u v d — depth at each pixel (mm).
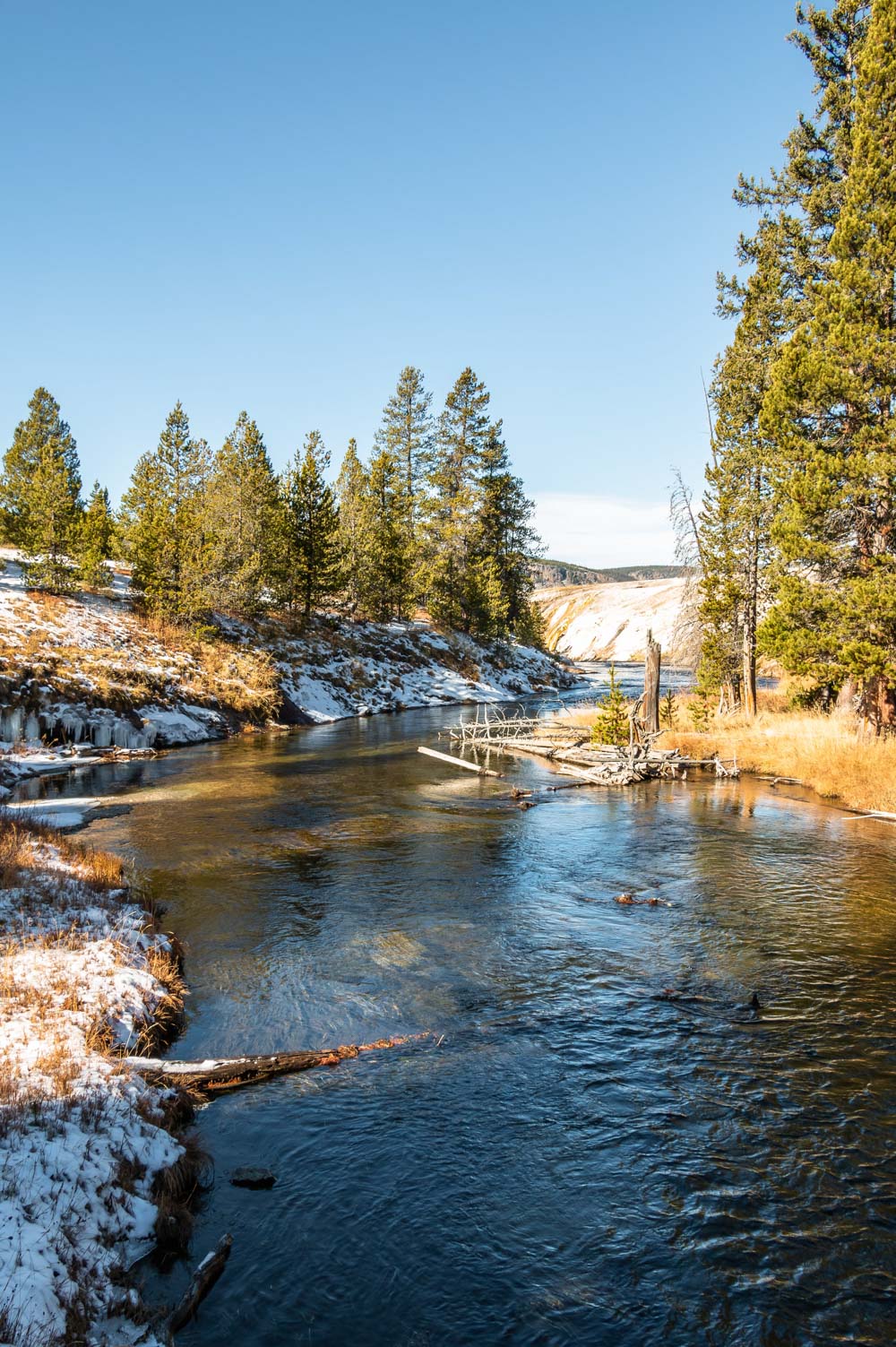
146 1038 7707
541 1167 6180
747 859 14859
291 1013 8742
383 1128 6684
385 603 59000
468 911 12000
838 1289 5020
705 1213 5680
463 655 61156
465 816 18562
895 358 19938
